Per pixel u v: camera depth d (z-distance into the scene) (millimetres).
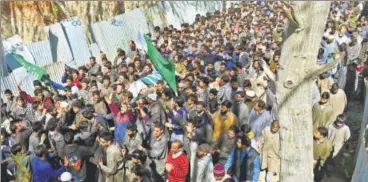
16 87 12281
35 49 14250
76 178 7625
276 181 8344
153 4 22922
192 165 7492
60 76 14180
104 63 12805
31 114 9547
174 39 16875
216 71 12367
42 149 7266
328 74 11430
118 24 18922
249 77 11703
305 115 4551
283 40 4551
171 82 10812
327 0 4211
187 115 9141
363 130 9477
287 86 4484
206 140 8266
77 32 16078
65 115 9078
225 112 8570
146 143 8758
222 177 6680
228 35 17719
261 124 8891
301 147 4617
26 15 15898
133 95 10711
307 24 4273
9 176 7559
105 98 9773
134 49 14898
